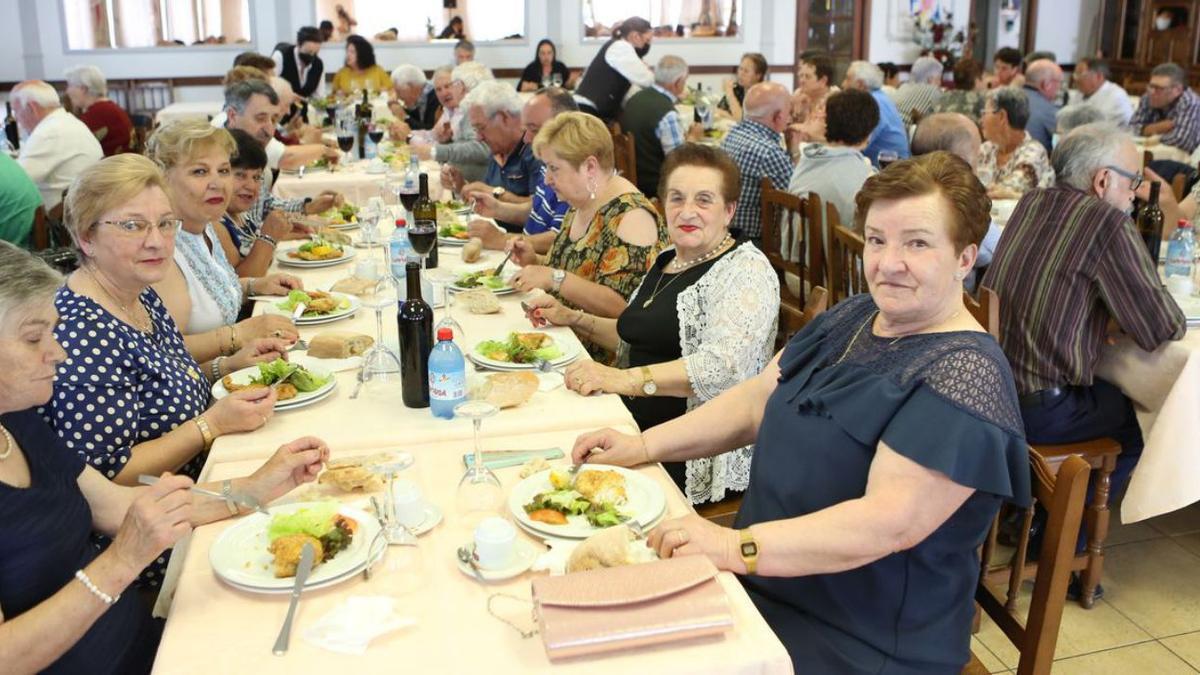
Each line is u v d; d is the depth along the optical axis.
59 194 5.15
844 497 1.51
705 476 2.29
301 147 5.55
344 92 9.02
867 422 1.46
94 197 1.87
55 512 1.42
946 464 1.36
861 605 1.52
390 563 1.38
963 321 1.51
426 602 1.30
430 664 1.17
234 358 2.27
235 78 5.42
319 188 5.06
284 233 3.43
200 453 1.93
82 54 10.57
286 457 1.59
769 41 11.85
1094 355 2.56
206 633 1.24
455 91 6.01
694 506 2.32
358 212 4.08
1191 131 6.50
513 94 4.52
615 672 1.16
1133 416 2.67
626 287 2.74
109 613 1.55
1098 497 2.58
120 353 1.84
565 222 3.04
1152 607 2.66
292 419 1.93
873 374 1.49
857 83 6.82
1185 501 2.46
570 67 11.49
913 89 7.45
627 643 1.18
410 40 11.16
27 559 1.37
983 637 2.52
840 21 11.97
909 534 1.39
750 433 1.84
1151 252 3.12
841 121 4.00
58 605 1.26
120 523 1.60
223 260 2.80
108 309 1.91
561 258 2.98
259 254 3.21
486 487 1.54
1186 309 2.66
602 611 1.20
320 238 3.61
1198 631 2.55
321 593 1.33
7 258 1.35
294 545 1.35
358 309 2.70
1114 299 2.46
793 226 3.81
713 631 1.21
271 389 1.92
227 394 2.03
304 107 7.63
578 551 1.35
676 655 1.19
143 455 1.81
